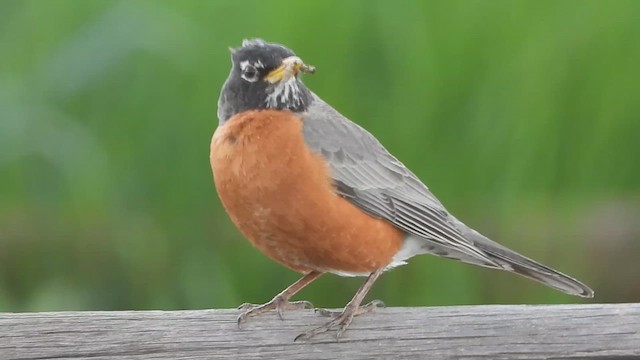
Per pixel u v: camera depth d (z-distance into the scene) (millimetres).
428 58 11398
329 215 7785
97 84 11047
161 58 11180
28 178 10906
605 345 6598
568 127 11414
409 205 8539
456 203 11070
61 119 10906
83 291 10617
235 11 11664
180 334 6715
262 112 8031
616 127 11484
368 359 6758
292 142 7809
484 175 11086
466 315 6754
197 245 10688
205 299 10461
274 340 6785
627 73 11594
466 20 11578
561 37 11625
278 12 11602
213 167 7957
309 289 10414
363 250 8055
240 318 6789
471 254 8438
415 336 6742
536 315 6688
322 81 11352
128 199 10898
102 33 11094
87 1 11523
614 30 11695
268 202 7723
